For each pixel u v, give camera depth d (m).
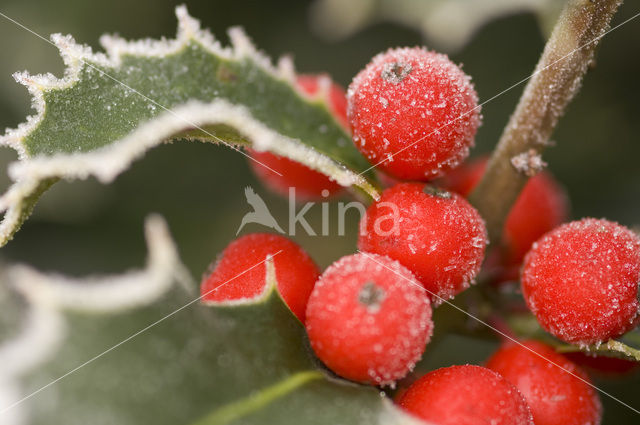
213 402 0.10
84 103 0.11
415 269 0.11
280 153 0.11
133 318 0.10
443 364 0.15
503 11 0.15
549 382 0.11
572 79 0.11
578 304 0.11
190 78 0.12
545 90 0.11
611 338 0.11
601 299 0.11
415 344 0.11
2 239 0.10
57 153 0.11
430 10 0.15
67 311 0.10
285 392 0.11
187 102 0.12
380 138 0.11
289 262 0.11
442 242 0.11
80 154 0.11
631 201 0.15
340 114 0.13
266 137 0.10
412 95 0.11
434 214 0.11
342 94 0.13
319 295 0.11
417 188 0.11
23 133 0.11
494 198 0.12
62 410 0.10
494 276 0.12
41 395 0.10
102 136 0.11
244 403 0.10
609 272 0.11
